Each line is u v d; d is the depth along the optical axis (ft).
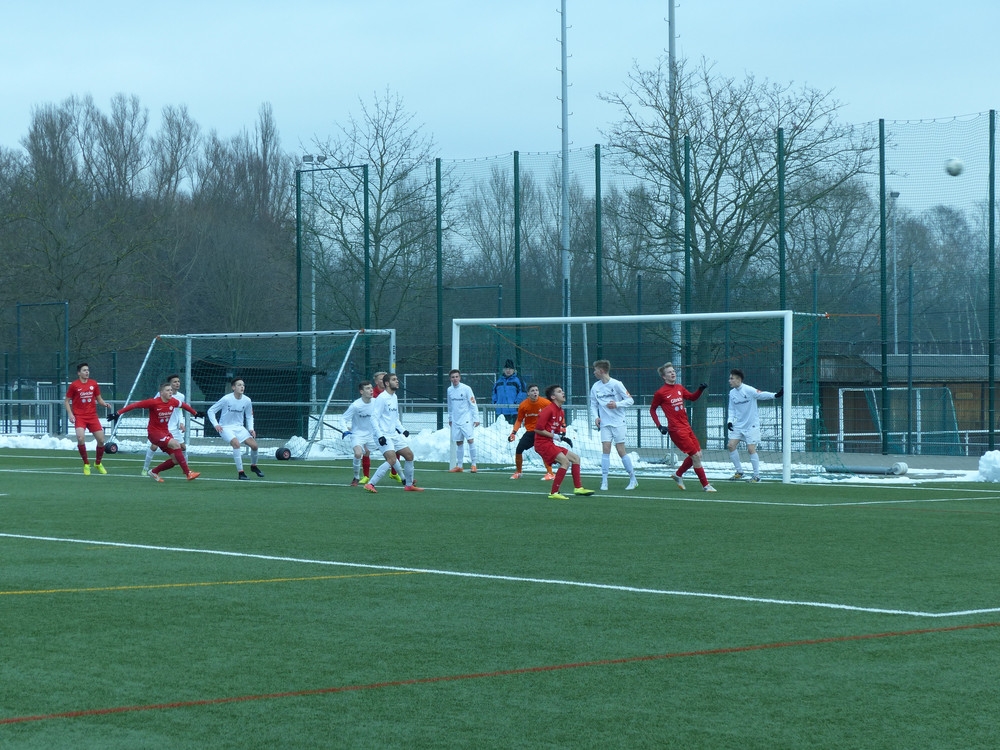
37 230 435.12
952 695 57.16
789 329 201.46
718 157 278.05
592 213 284.41
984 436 278.26
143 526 129.90
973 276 258.57
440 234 302.45
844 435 264.93
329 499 163.73
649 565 100.22
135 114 640.17
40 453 291.99
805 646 67.92
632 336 281.33
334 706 55.21
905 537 119.96
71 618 76.28
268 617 76.84
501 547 112.37
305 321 318.24
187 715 53.72
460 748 48.93
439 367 299.38
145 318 460.96
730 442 203.41
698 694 57.36
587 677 60.75
